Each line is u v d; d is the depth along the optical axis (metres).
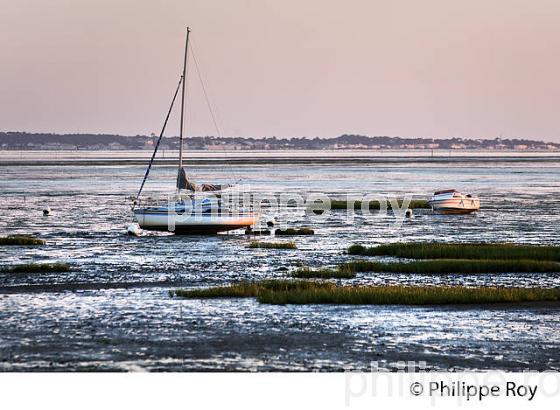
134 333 48.72
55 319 52.03
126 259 78.94
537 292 57.84
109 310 54.56
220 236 100.44
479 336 48.53
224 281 66.38
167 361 43.44
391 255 81.25
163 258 79.81
